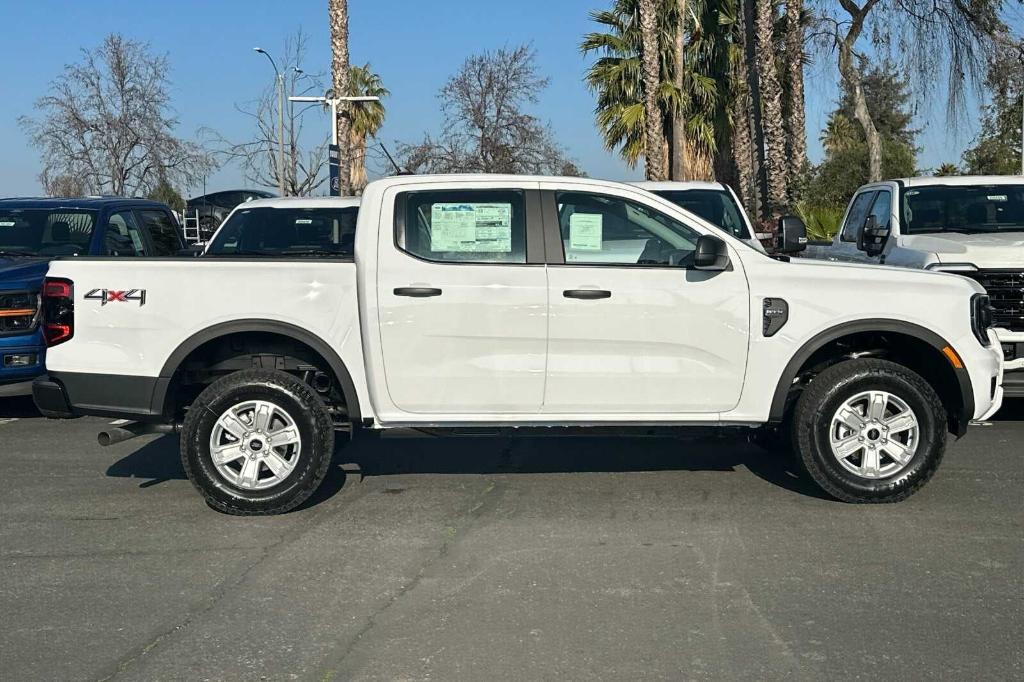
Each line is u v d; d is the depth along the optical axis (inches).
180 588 199.2
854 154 1033.5
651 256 246.5
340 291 242.8
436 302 239.6
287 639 174.7
